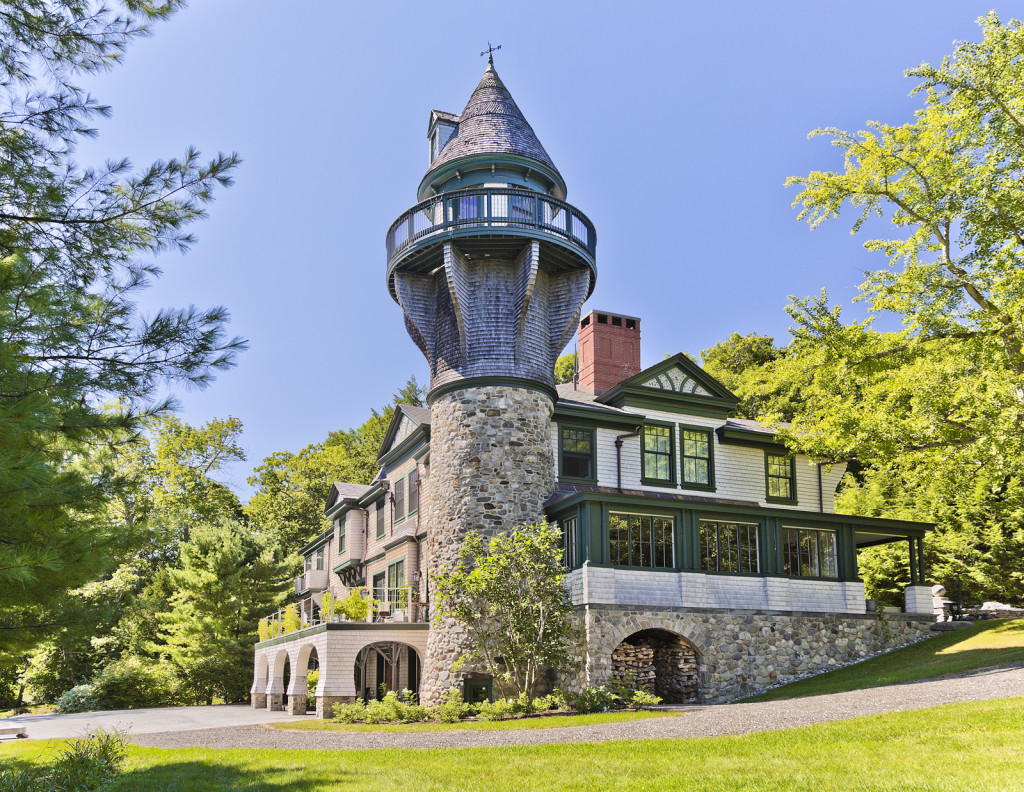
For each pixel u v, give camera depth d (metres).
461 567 19.06
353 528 32.84
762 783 8.60
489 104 24.73
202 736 16.42
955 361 17.81
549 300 24.06
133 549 9.17
